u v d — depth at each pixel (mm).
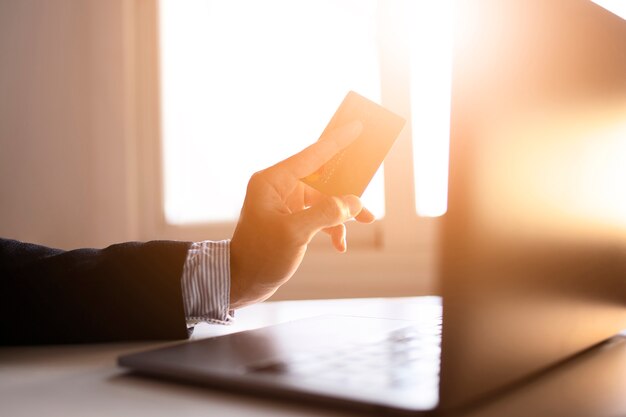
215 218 2381
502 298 411
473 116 395
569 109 526
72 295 731
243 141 2318
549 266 478
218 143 2363
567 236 512
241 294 843
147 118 2473
